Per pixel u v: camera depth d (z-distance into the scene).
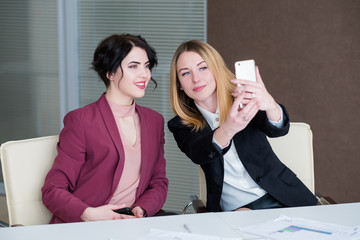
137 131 2.35
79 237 1.63
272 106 2.14
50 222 2.23
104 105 2.30
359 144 3.70
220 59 2.35
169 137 4.04
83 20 4.12
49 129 4.33
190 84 2.33
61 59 4.21
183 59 2.32
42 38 4.23
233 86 2.36
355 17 3.57
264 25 3.69
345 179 3.76
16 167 2.24
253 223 1.74
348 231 1.64
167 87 4.02
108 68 2.27
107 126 2.26
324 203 2.40
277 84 3.74
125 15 4.03
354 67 3.62
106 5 4.05
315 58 3.66
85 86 4.20
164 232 1.65
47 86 4.27
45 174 2.30
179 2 3.91
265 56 3.72
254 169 2.32
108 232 1.67
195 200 2.44
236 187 2.35
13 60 4.32
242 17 3.72
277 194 2.30
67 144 2.24
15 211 2.23
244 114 2.03
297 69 3.69
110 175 2.26
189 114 2.43
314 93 3.70
